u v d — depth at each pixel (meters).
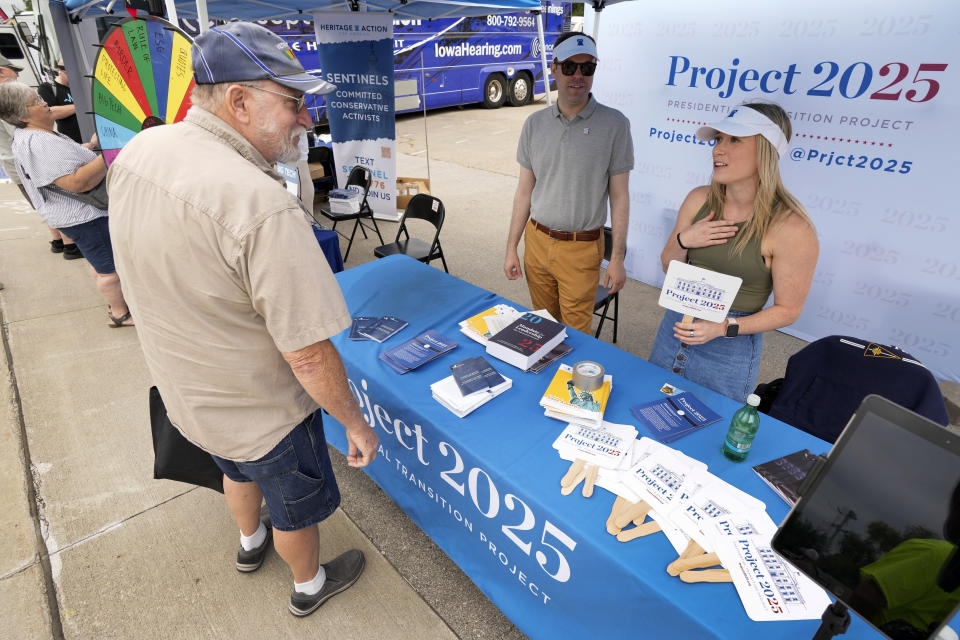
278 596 1.83
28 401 2.86
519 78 11.58
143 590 1.85
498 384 1.62
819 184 3.16
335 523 2.13
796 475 1.28
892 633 0.70
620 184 2.46
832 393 1.72
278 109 1.09
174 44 2.28
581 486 1.27
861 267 3.15
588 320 2.81
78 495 2.27
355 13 4.85
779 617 0.96
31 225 5.55
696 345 1.85
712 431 1.45
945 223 2.77
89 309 3.86
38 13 6.60
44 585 1.88
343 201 4.71
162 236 1.00
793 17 2.94
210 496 2.27
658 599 1.02
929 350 3.04
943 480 0.66
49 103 5.94
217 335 1.10
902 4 2.56
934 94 2.61
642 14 3.57
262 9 4.64
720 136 1.58
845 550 0.75
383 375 1.74
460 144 8.97
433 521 1.85
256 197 0.99
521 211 2.77
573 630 1.33
